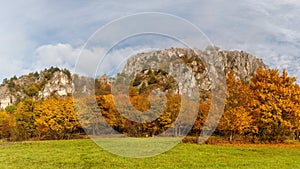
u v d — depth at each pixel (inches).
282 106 1233.4
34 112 1657.2
